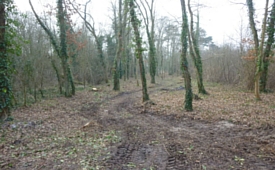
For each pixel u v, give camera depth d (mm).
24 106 12469
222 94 16297
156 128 8422
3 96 9086
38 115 10539
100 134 7656
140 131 8047
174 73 52156
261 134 7004
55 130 8172
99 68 30266
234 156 5410
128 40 35250
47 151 5984
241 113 9766
